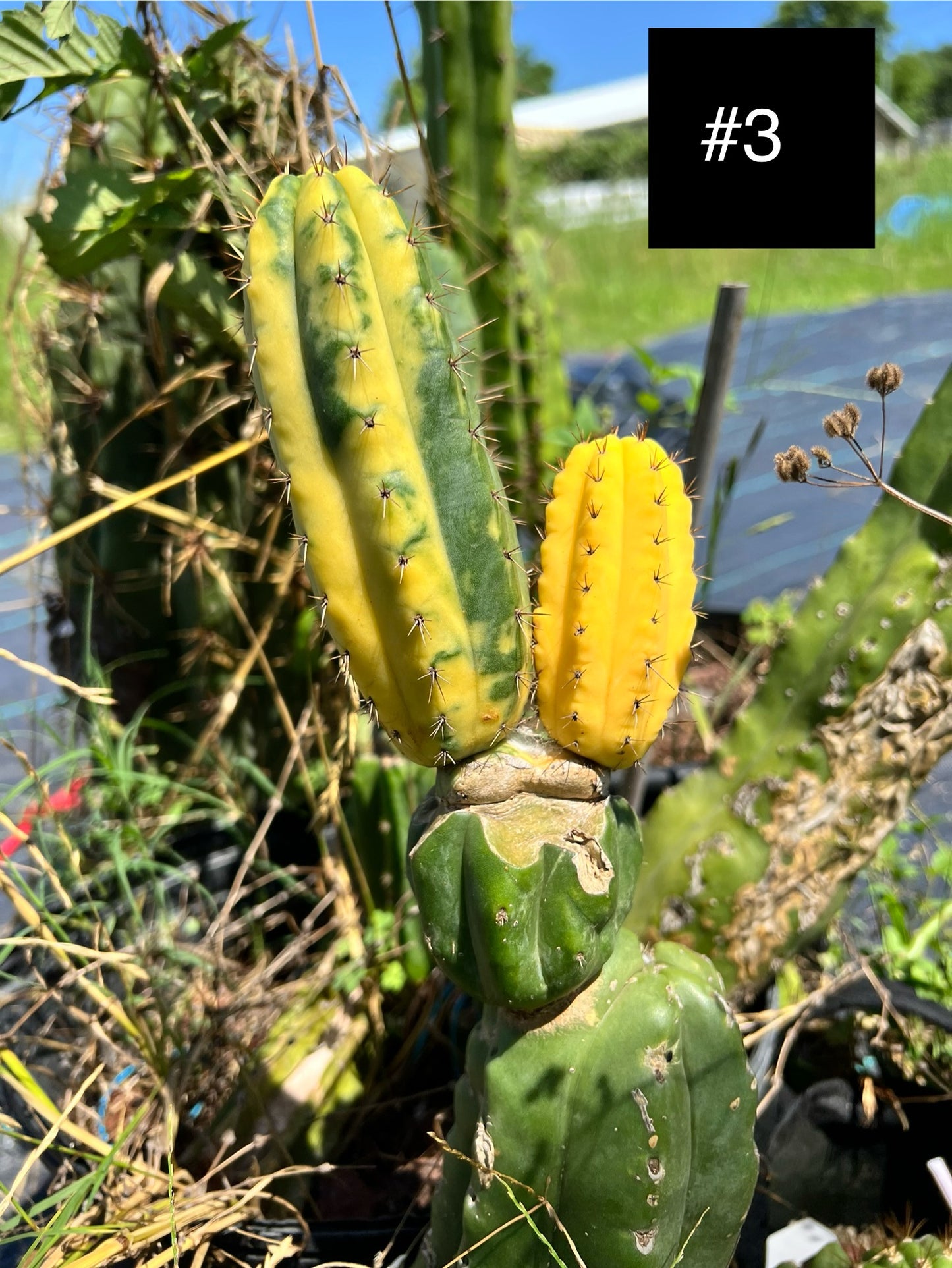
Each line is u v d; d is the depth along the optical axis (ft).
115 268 5.01
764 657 7.98
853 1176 4.30
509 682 2.84
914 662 3.89
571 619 2.89
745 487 12.45
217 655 5.62
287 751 6.04
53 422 5.51
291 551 5.51
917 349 16.97
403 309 2.48
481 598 2.69
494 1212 2.97
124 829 4.91
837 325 19.65
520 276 6.12
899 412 13.53
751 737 4.19
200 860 5.89
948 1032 4.24
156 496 5.43
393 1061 4.98
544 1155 2.89
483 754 2.98
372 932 4.94
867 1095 4.24
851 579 4.01
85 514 5.58
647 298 27.32
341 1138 4.64
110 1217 3.87
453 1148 3.28
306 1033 4.90
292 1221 3.97
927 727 3.95
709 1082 2.94
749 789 4.15
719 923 4.16
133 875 5.74
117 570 5.54
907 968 4.88
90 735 5.14
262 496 5.55
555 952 2.74
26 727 7.87
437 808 3.11
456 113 5.82
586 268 29.76
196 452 5.37
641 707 2.94
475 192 5.96
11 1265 4.25
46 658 8.81
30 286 5.52
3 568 4.03
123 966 4.23
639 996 2.88
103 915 5.30
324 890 5.74
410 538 2.55
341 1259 3.93
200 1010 5.02
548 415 6.65
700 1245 3.22
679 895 4.23
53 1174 4.52
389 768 5.04
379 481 2.49
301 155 4.71
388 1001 5.13
